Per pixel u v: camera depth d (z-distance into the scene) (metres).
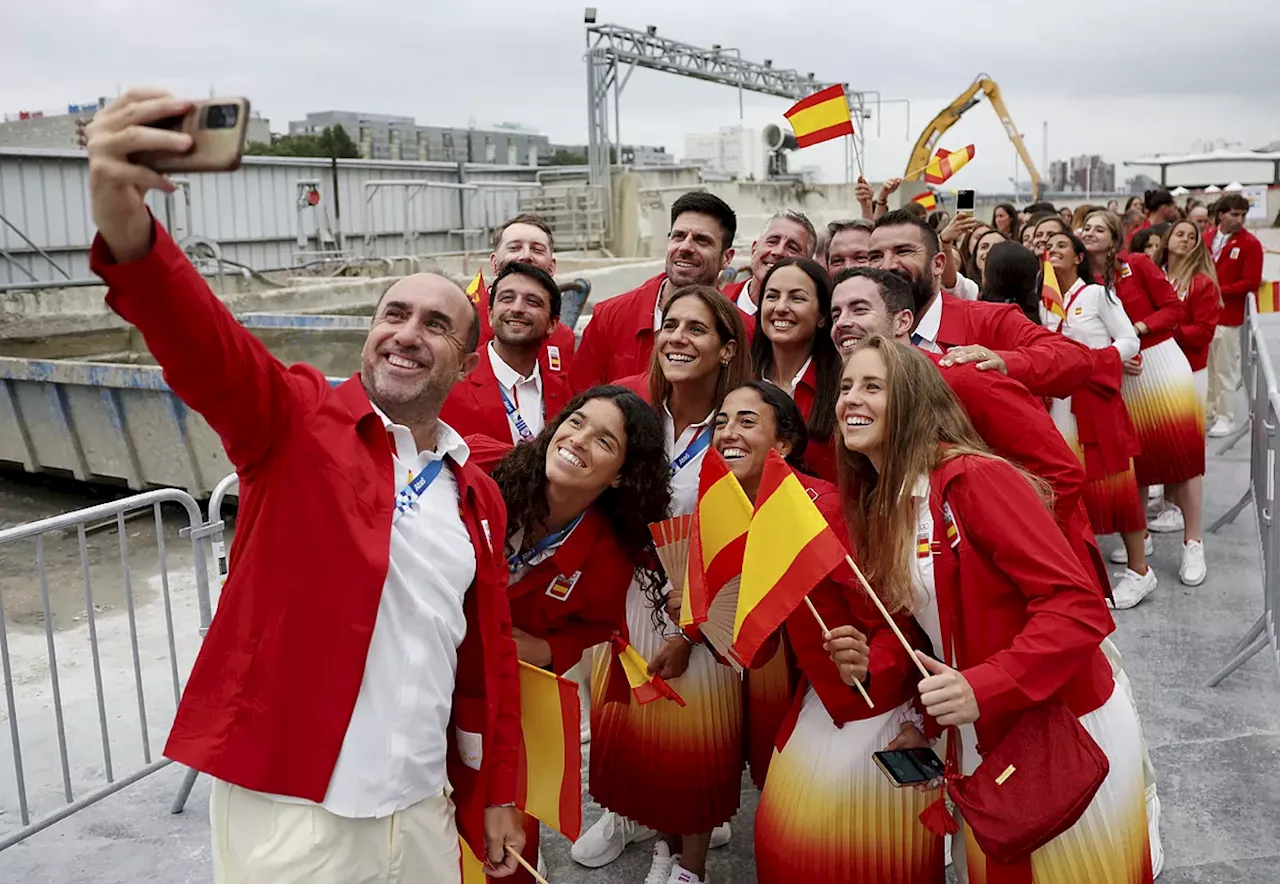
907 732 2.66
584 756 4.16
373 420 2.12
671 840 3.47
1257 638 4.70
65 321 10.84
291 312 11.76
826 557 2.43
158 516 3.85
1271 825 3.63
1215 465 8.38
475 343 2.28
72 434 7.99
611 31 19.84
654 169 22.39
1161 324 5.75
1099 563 3.23
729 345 3.38
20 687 4.94
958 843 2.91
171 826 3.75
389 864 2.08
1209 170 25.45
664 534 2.94
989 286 4.97
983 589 2.37
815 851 2.70
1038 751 2.28
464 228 20.67
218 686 2.04
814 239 4.86
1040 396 3.73
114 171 1.52
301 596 2.01
